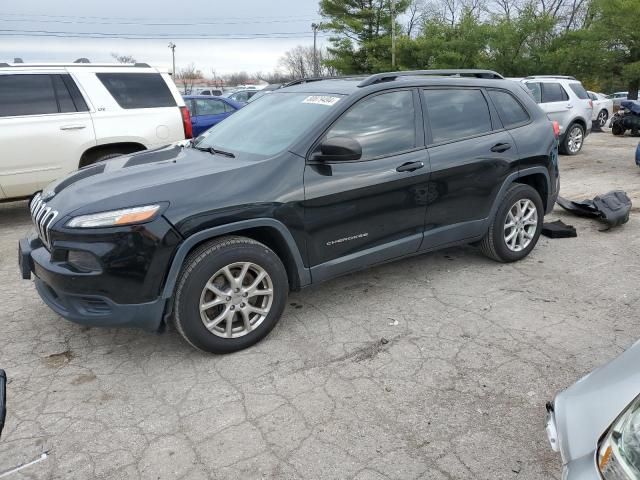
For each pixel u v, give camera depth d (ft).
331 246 12.63
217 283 11.34
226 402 10.07
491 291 14.78
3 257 18.83
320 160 12.10
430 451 8.68
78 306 10.71
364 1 109.81
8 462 8.62
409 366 11.15
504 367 11.03
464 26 103.76
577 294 14.51
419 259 17.35
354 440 8.96
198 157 13.08
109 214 10.34
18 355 11.93
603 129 66.85
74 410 9.94
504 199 15.85
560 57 100.01
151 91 24.81
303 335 12.52
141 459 8.66
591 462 5.12
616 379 5.88
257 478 8.20
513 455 8.59
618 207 20.97
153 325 10.86
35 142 21.89
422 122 14.05
